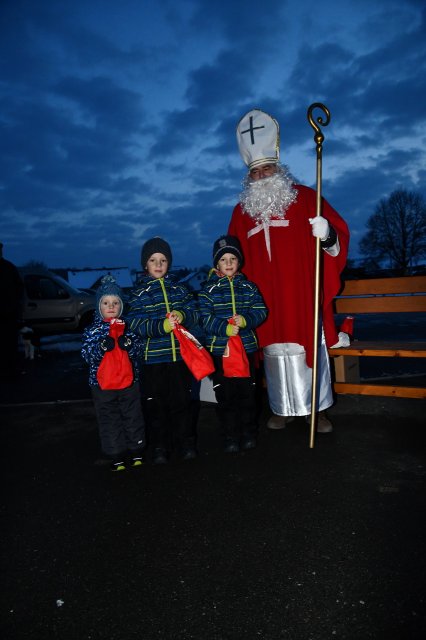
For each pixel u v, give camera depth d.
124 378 3.30
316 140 3.54
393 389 4.29
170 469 3.44
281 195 3.79
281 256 3.81
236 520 2.68
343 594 2.03
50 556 2.47
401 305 4.70
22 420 5.02
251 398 3.68
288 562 2.27
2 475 3.58
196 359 3.38
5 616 2.04
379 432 3.82
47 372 8.21
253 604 2.02
